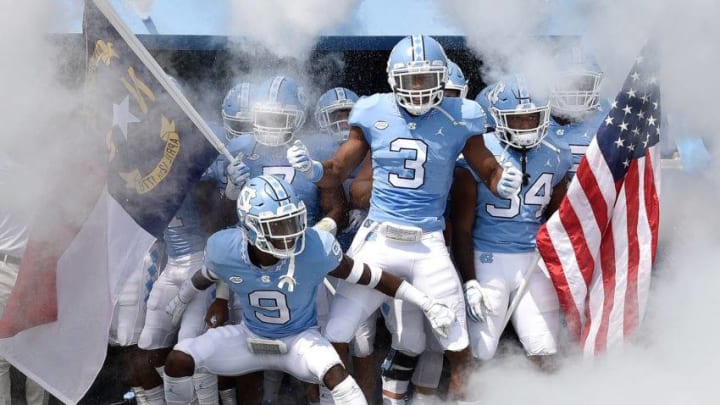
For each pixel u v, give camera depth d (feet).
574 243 12.91
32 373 12.17
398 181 12.39
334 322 12.58
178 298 13.17
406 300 12.39
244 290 12.05
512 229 13.23
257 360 12.49
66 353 12.21
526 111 12.44
